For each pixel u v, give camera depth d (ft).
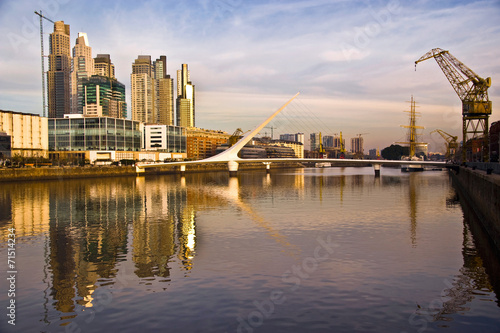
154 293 60.95
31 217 141.08
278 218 131.23
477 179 133.39
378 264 74.28
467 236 99.66
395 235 101.14
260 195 217.36
